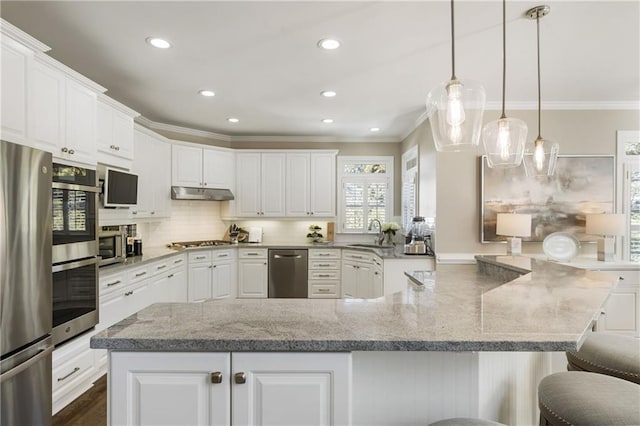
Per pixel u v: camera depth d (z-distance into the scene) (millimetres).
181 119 4629
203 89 3494
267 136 5680
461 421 1183
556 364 2486
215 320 1305
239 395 1125
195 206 5328
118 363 1126
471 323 1265
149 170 4215
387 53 2691
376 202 5797
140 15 2172
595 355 1709
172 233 5031
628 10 2123
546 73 3109
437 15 2172
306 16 2182
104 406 2459
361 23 2270
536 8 2100
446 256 3947
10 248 1804
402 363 1372
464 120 1551
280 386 1123
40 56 2141
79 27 2311
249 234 5621
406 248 4293
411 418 1375
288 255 5172
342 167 5781
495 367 1521
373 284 4641
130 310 3291
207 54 2713
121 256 3457
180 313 1395
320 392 1125
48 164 2080
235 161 5434
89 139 2672
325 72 3055
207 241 5367
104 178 3059
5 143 1777
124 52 2672
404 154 5492
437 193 4016
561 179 3939
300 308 1476
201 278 4742
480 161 3979
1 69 1854
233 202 5410
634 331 3416
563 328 1207
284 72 3051
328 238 5711
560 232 3846
